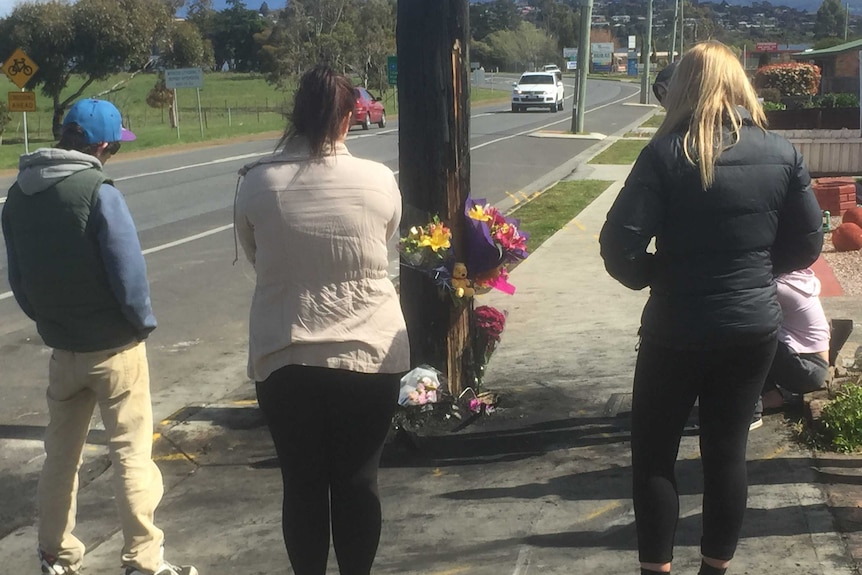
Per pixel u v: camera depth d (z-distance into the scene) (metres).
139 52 36.78
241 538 4.03
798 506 3.89
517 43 117.00
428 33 4.66
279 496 4.46
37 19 34.97
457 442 4.91
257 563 3.81
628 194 2.89
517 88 48.03
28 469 5.03
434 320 5.00
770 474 4.21
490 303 8.31
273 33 68.12
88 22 35.34
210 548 3.95
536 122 38.72
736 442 3.02
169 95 39.25
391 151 24.61
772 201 2.87
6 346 7.61
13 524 4.37
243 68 92.31
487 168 20.81
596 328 7.27
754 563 3.47
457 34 4.70
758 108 2.96
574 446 4.80
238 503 4.40
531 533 3.88
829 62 37.88
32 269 3.30
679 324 2.89
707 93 2.87
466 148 4.88
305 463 3.02
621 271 2.94
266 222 2.90
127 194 17.06
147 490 3.49
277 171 2.91
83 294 3.31
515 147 26.33
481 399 5.36
